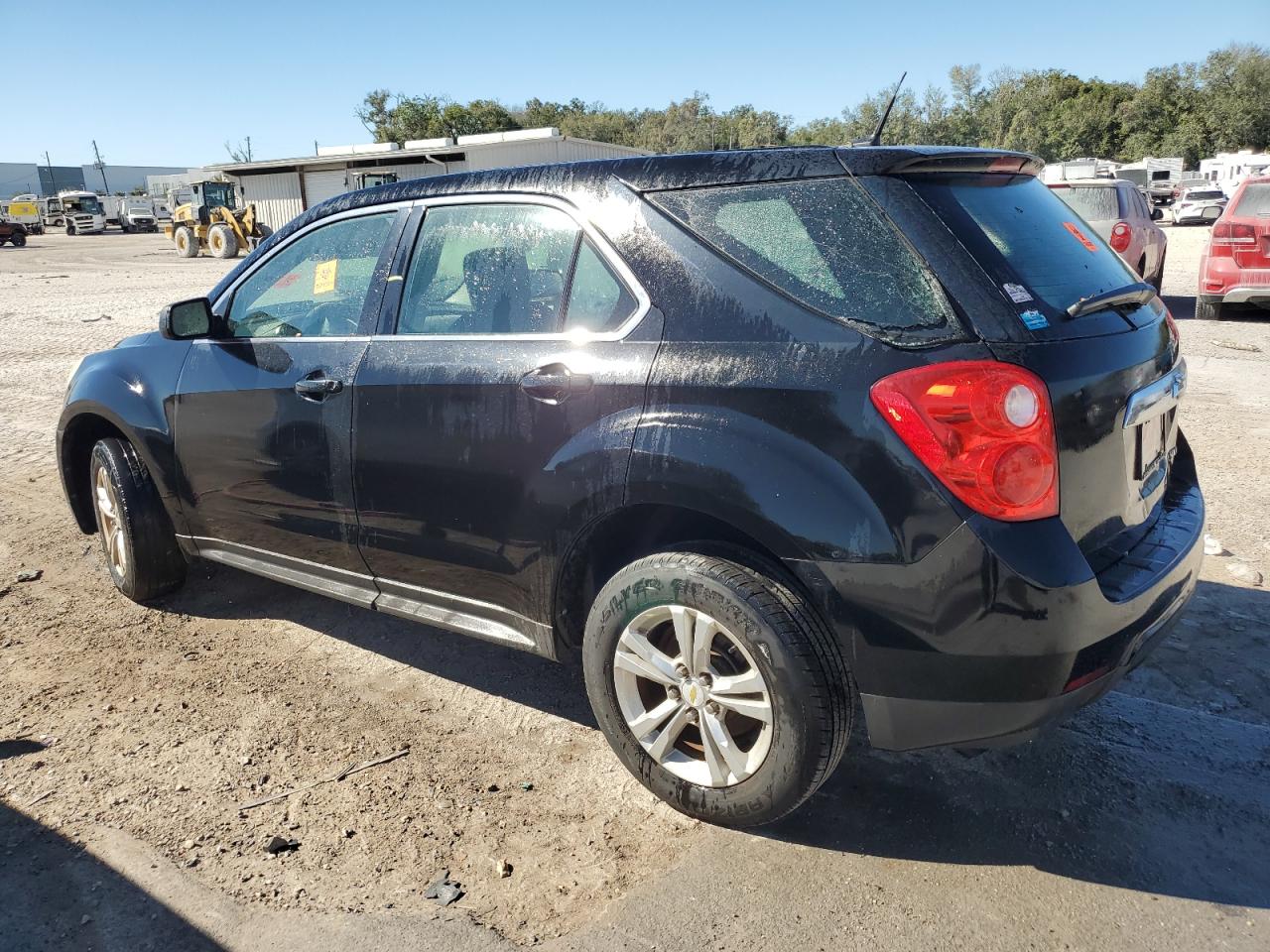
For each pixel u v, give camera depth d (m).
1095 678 2.35
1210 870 2.53
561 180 2.97
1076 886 2.48
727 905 2.42
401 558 3.28
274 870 2.58
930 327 2.31
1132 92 81.56
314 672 3.73
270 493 3.61
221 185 36.78
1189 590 2.73
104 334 13.55
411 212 3.36
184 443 3.87
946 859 2.59
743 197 2.63
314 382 3.35
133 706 3.46
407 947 2.30
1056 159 74.31
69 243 50.22
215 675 3.70
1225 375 8.65
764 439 2.42
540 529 2.85
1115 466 2.49
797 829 2.73
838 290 2.44
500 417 2.90
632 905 2.43
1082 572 2.26
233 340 3.74
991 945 2.28
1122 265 3.04
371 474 3.24
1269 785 2.88
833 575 2.35
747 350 2.49
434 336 3.15
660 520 2.81
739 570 2.50
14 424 8.02
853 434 2.32
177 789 2.95
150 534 4.14
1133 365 2.55
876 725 2.44
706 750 2.63
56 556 4.98
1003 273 2.39
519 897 2.47
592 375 2.71
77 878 2.55
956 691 2.31
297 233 3.74
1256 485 5.58
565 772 3.04
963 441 2.22
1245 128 71.62
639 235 2.75
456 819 2.80
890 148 2.54
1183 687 3.43
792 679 2.42
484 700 3.50
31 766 3.08
